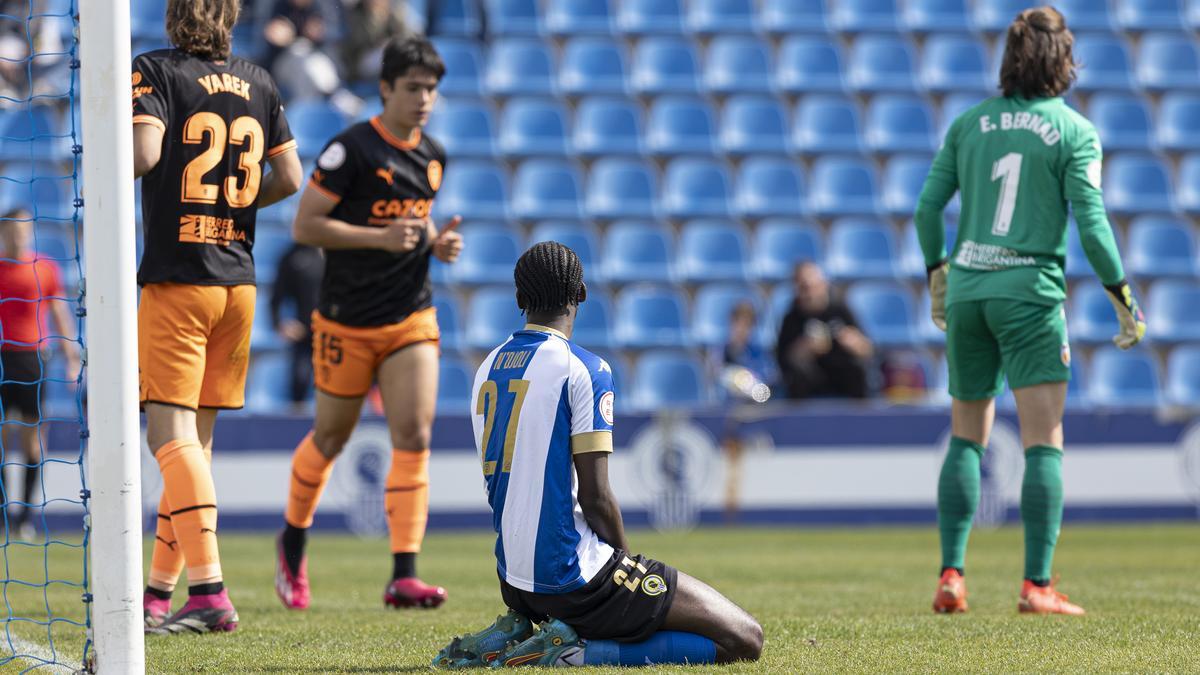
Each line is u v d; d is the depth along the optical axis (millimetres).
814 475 43531
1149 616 18922
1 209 51844
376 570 29219
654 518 42938
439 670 13875
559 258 14273
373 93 59562
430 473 42188
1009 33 19828
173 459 17125
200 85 17344
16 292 38750
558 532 13727
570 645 13914
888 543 37031
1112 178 60969
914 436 43656
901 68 65438
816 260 57844
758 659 14367
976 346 19969
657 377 51344
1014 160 19422
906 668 13797
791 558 32094
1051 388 19453
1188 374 53312
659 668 13727
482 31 62688
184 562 18484
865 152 62031
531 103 61469
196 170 17172
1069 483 43844
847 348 46062
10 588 24328
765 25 66875
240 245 17891
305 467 21547
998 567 29391
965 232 19938
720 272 57281
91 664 12859
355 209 21516
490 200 58000
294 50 58438
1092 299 56000
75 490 39562
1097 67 65625
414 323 21859
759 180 60344
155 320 17094
